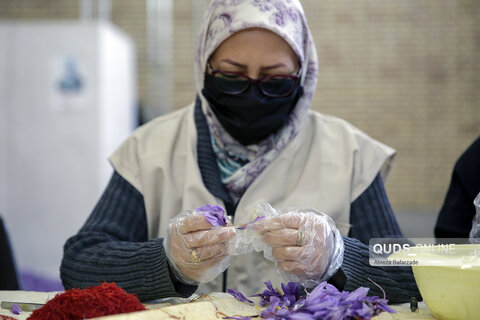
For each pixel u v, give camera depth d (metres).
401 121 6.66
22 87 4.62
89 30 4.58
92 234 1.46
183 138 1.67
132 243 1.37
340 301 0.94
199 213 1.11
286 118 1.56
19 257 4.62
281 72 1.47
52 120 4.61
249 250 1.11
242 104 1.45
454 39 6.57
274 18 1.45
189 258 1.09
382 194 1.58
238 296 1.08
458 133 6.59
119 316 0.85
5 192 4.63
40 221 4.63
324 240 1.09
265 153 1.58
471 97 6.56
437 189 6.61
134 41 6.91
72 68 4.58
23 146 4.62
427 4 6.59
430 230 5.62
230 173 1.59
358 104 6.71
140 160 1.62
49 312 0.90
